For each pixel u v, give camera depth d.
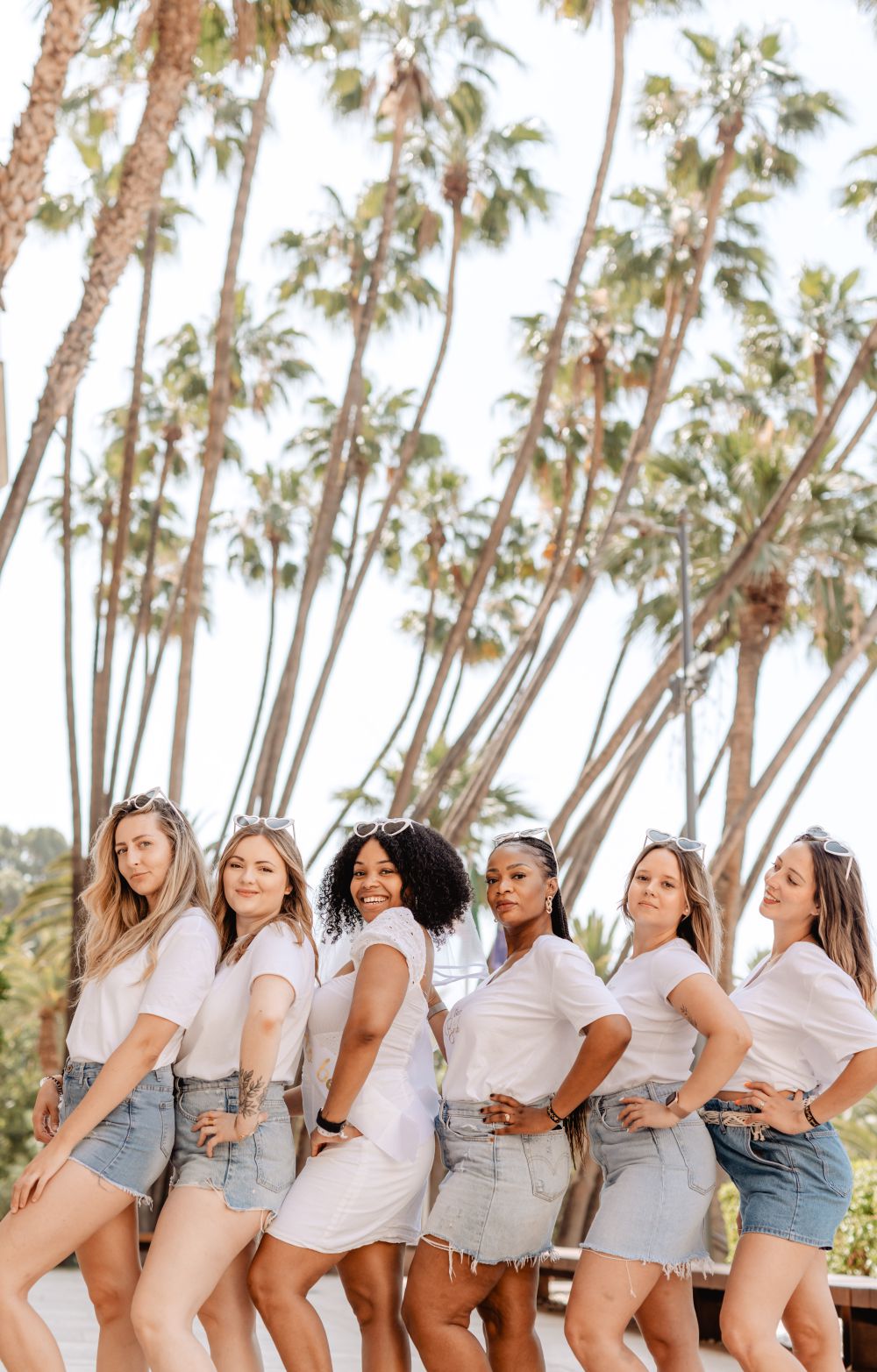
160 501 28.64
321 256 25.25
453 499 30.34
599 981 3.96
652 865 4.33
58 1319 8.78
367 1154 3.96
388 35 21.23
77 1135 3.75
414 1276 4.00
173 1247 3.73
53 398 11.52
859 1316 7.58
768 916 4.42
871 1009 4.28
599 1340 3.79
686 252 21.69
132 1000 3.98
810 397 23.02
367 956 3.99
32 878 71.19
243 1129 3.79
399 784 19.50
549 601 22.42
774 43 20.55
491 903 4.32
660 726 22.12
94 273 11.78
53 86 10.38
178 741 18.50
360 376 20.98
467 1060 4.09
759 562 19.09
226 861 4.20
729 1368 7.47
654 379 20.34
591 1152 4.29
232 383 27.38
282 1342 3.88
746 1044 3.93
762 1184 4.10
